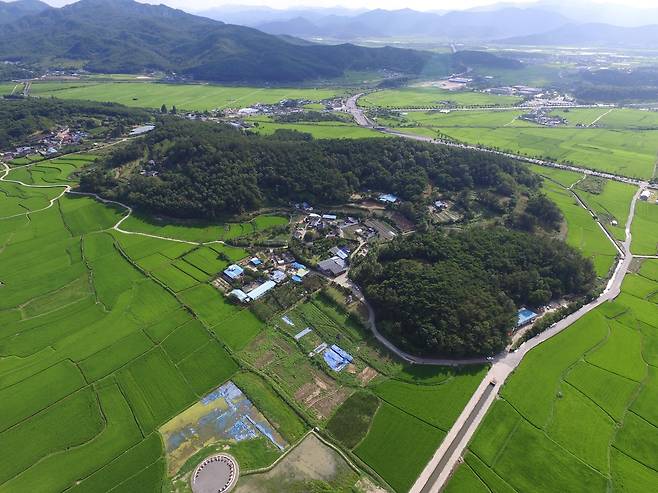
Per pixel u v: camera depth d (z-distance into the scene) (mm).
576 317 120688
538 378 100375
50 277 133375
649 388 98875
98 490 76125
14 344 107812
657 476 80438
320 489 77062
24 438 84938
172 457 81750
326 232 158750
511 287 123500
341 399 94500
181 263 140500
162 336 110000
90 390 95188
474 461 82062
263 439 85312
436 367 102500
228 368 101062
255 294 123812
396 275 124500
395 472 80062
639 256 152750
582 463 82250
